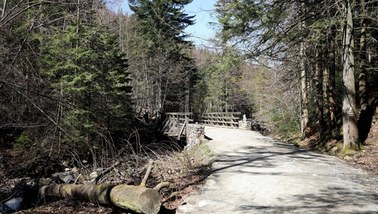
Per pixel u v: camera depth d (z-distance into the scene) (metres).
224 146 15.59
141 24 38.38
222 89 49.88
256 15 12.56
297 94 25.98
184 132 22.81
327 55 17.94
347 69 13.38
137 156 12.14
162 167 11.92
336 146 14.67
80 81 14.35
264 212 6.36
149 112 40.72
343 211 6.24
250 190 7.98
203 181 9.49
